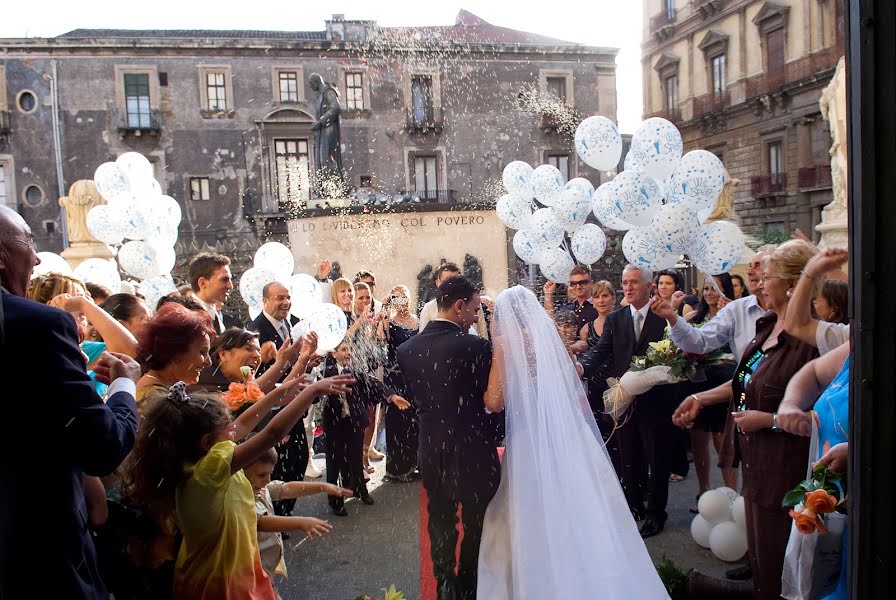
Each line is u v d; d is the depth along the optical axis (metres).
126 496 2.36
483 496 2.99
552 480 2.86
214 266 5.10
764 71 22.89
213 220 32.06
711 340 4.12
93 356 2.68
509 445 2.93
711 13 24.84
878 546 1.45
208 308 5.06
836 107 9.90
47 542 1.79
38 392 1.77
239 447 2.33
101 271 5.51
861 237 1.41
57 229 31.56
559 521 2.81
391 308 5.80
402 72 30.84
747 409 3.01
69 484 1.86
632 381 4.31
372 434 6.24
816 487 2.27
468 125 30.72
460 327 3.22
